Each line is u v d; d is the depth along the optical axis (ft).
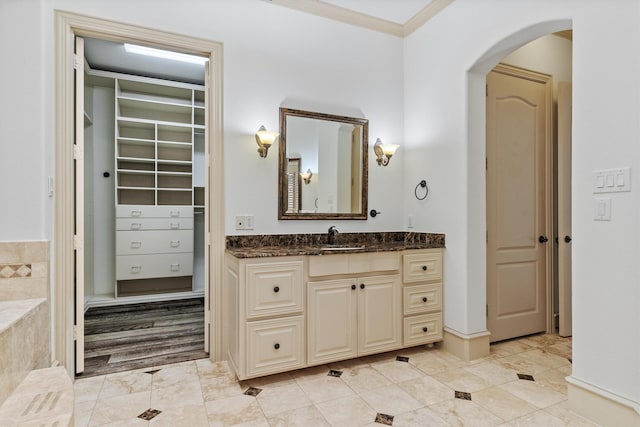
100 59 12.01
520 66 9.61
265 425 5.66
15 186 6.14
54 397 4.45
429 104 9.58
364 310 7.97
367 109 10.09
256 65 8.62
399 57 10.57
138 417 5.85
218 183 8.21
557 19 6.43
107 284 13.82
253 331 6.84
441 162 9.14
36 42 6.29
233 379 7.25
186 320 11.32
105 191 13.75
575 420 5.81
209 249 8.40
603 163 5.71
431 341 8.78
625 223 5.43
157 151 14.08
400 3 9.25
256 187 8.60
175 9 7.83
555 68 10.27
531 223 9.95
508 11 7.31
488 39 7.78
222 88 8.24
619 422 5.42
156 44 7.77
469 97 8.45
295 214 9.05
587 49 5.93
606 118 5.67
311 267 7.33
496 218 9.34
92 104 13.53
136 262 13.16
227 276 8.12
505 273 9.50
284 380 7.22
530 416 5.92
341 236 9.65
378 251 8.08
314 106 9.34
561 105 9.53
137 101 13.28
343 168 9.72
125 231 13.01
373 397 6.54
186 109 14.25
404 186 10.55
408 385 7.01
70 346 7.13
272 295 7.00
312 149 9.30
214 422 5.73
